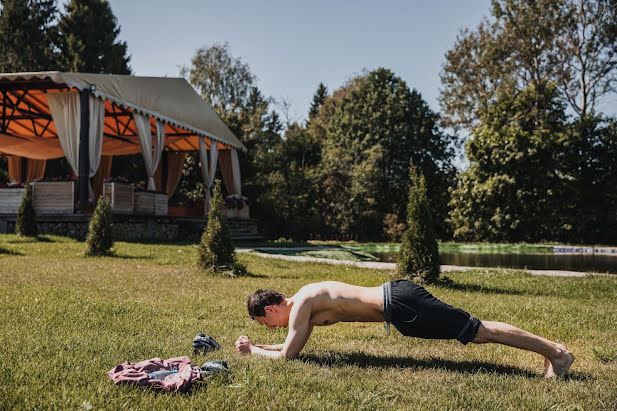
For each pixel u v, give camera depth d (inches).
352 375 99.0
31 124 696.4
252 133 1159.6
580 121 933.2
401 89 1216.2
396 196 1171.9
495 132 954.7
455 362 114.5
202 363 102.2
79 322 138.4
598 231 890.7
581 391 90.0
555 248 761.0
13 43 1178.0
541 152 910.4
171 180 925.8
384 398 83.7
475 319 102.1
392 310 104.3
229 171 922.7
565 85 1001.5
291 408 77.9
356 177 1077.1
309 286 112.4
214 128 825.5
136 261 336.2
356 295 108.6
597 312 187.3
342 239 1064.2
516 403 83.5
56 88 520.7
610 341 139.5
